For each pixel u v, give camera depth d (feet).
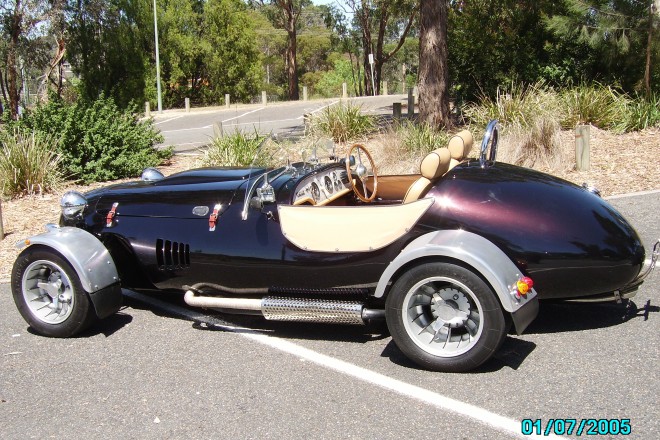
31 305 15.96
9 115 39.24
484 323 12.50
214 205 15.51
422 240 13.03
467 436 10.80
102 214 16.60
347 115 44.09
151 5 128.88
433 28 44.55
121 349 15.05
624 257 13.15
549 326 15.07
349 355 14.24
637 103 42.80
